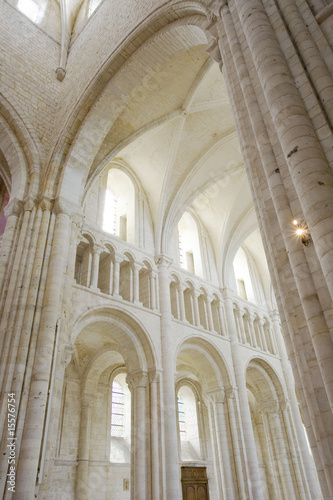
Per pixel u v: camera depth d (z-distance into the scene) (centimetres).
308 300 452
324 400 432
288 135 507
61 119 1580
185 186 2077
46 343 1091
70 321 1400
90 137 1502
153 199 2100
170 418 1523
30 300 1145
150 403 1559
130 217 2028
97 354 1909
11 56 1608
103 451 1859
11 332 1095
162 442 1466
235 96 732
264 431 2552
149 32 1338
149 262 1900
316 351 424
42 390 1023
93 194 1852
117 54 1412
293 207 521
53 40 1892
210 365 2005
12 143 1488
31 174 1435
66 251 1298
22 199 1372
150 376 1612
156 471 1411
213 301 2270
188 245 2470
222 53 805
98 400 1972
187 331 1908
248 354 2245
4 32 1631
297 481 2111
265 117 621
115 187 2178
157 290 1866
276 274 551
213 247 2492
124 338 1677
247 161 669
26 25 1767
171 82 1673
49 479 976
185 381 2398
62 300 1234
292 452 2195
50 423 1034
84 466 1728
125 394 2183
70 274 1309
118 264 1741
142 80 1496
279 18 649
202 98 1788
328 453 409
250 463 1766
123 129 1731
